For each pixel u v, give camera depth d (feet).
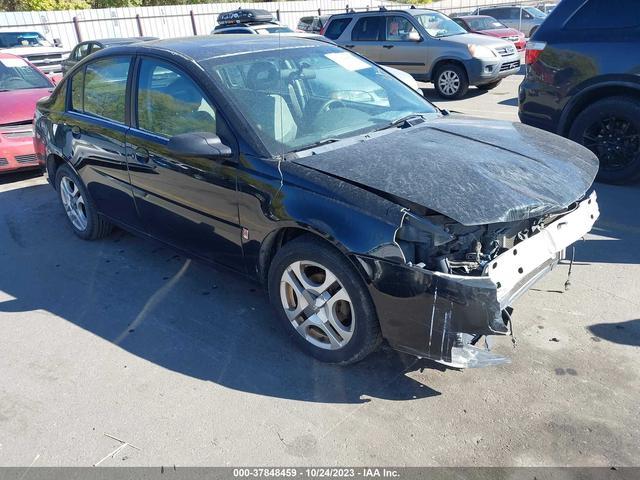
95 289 13.48
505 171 9.47
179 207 12.00
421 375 9.80
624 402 8.87
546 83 19.22
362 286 9.02
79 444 8.69
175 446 8.55
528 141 11.02
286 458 8.21
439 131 11.41
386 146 10.35
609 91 18.13
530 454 8.03
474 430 8.52
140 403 9.51
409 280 8.36
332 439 8.52
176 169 11.65
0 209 19.54
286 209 9.53
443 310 8.23
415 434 8.52
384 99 12.96
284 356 10.56
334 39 42.93
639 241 14.37
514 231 9.61
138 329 11.69
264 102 11.18
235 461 8.21
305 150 10.36
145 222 13.48
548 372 9.66
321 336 10.26
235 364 10.39
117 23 78.95
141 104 12.81
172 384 9.94
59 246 16.15
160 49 12.55
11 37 52.49
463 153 10.02
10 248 16.20
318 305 9.81
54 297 13.21
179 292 13.11
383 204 8.62
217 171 10.73
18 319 12.34
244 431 8.77
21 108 22.61
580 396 9.06
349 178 9.16
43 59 49.32
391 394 9.39
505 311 8.70
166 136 12.10
